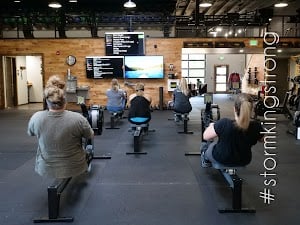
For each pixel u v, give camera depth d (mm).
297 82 11055
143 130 6637
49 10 11539
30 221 3051
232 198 3402
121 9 12086
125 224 2980
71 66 11531
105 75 11320
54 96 2986
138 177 4273
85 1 11711
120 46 11234
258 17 12500
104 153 5508
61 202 3459
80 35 12906
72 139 3076
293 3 12031
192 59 19609
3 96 12148
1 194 3695
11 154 5512
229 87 18312
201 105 12719
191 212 3223
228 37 11789
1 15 11688
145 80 11531
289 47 11750
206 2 11695
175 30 12609
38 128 3033
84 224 2988
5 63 12344
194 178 4219
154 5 11992
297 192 3744
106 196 3629
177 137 6871
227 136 3225
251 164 4875
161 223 2996
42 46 11539
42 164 3092
